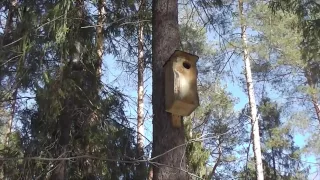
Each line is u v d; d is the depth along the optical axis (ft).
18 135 19.98
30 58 17.51
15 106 20.68
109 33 21.57
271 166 56.08
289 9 23.31
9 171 18.71
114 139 20.72
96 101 20.80
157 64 13.58
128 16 19.79
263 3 36.04
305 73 40.91
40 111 19.67
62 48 18.47
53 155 19.45
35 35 16.78
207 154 27.12
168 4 14.51
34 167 18.70
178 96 12.07
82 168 20.43
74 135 20.43
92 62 21.42
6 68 17.87
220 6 20.31
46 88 18.54
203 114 36.96
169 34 13.98
